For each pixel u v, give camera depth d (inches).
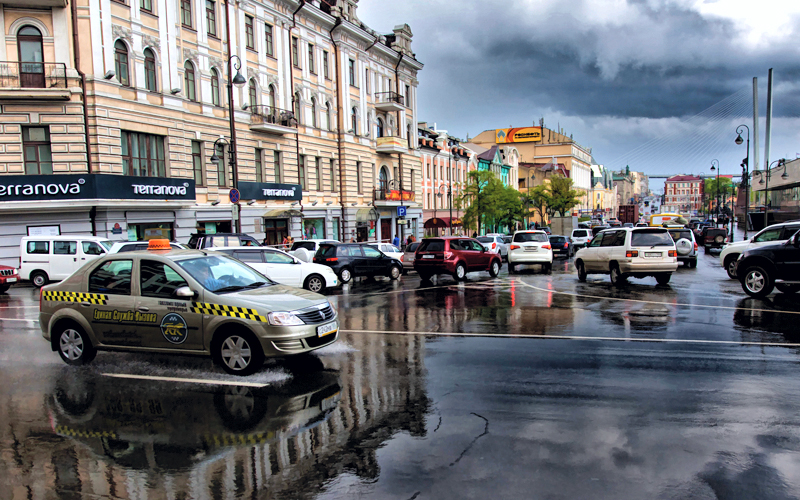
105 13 853.2
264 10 1194.6
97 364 302.4
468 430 198.8
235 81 889.5
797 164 2137.1
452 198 2363.4
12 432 204.7
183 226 994.1
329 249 813.2
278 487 159.0
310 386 254.8
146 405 232.1
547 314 462.9
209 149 1059.3
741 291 604.4
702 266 1050.7
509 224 2613.2
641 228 692.7
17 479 167.5
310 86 1360.7
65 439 197.5
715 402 226.7
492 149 2977.4
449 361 300.0
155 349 286.0
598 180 6353.3
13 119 812.0
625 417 210.2
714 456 175.5
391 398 236.2
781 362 290.5
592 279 794.2
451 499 150.3
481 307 512.7
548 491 153.7
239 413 220.2
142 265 295.9
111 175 850.8
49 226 836.0
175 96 975.6
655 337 358.6
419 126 2384.4
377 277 939.3
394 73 1775.3
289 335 268.5
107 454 184.2
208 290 281.7
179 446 189.5
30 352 338.6
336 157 1473.9
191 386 257.0
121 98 877.2
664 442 186.4
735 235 2201.0
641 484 157.4
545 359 302.0
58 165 829.2
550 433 195.2
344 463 173.5
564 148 4643.2
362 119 1577.3
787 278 520.1
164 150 965.8
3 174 807.1
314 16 1350.9
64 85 821.2
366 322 435.2
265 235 1190.9
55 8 826.2
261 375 273.4
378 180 1689.2
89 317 297.4
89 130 844.6
